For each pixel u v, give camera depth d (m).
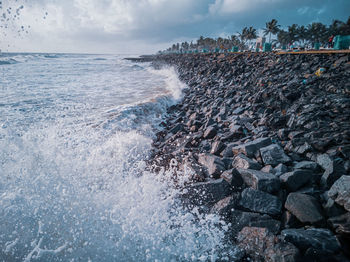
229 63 19.03
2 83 13.06
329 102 5.45
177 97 11.32
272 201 2.43
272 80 9.54
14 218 2.48
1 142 3.80
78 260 2.07
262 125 5.32
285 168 3.00
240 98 8.33
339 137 3.62
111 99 9.49
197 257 2.08
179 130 5.91
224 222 2.39
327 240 1.87
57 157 3.58
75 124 5.58
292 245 1.85
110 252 2.16
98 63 48.44
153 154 4.42
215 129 5.13
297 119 4.89
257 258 1.94
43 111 6.86
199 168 3.36
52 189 2.92
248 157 3.55
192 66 26.53
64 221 2.47
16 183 2.96
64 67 30.84
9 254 2.09
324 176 2.73
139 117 6.91
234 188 2.80
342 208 2.16
